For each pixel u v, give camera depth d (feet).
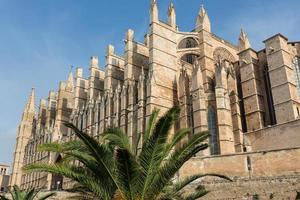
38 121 302.25
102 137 62.34
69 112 281.54
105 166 53.78
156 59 190.90
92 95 242.17
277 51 164.55
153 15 201.26
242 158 105.91
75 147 61.26
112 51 240.12
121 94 205.98
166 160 60.54
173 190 66.33
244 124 173.06
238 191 100.37
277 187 95.20
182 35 215.72
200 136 60.75
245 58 180.75
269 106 171.01
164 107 180.75
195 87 167.73
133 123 186.60
